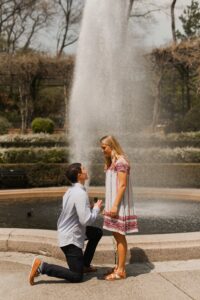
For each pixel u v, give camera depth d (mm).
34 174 14984
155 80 21719
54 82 26531
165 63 21172
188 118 19312
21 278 4645
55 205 9906
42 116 31562
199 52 20297
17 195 11117
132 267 4965
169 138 17266
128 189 4484
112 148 4551
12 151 16406
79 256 4434
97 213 4367
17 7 37062
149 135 17594
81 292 4199
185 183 14352
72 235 4410
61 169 15031
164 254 5160
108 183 4520
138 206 9617
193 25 31688
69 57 23375
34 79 24500
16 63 23312
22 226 7598
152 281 4465
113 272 4582
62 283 4457
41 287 4359
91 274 4746
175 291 4176
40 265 4406
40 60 23172
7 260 5332
